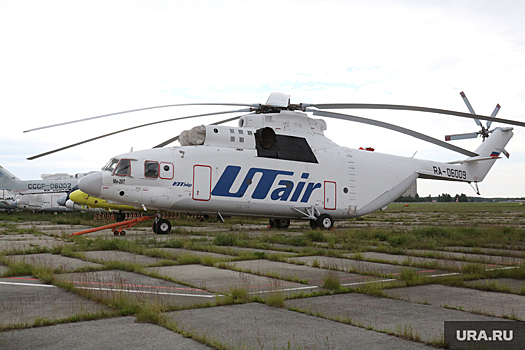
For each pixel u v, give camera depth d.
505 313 6.07
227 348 4.53
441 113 18.81
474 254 13.45
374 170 25.05
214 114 21.98
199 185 20.59
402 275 8.86
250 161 21.64
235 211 21.55
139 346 4.61
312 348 4.57
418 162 26.88
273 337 4.95
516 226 28.33
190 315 5.88
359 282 8.46
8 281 8.32
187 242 14.83
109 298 6.57
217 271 9.68
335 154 24.12
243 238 17.28
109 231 23.39
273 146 22.44
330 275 8.26
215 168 20.94
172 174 20.25
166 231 20.89
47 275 8.46
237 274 9.29
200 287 7.82
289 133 23.09
